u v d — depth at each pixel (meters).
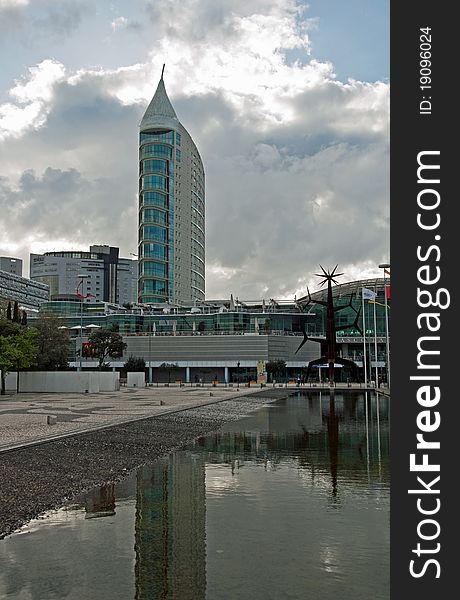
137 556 12.02
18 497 16.31
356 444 27.94
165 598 9.93
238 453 25.48
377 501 16.42
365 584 10.64
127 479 19.77
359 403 59.53
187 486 18.53
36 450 22.98
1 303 101.81
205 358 139.00
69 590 10.31
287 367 140.75
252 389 93.81
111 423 33.06
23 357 76.19
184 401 57.22
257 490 17.88
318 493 17.39
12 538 13.20
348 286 149.00
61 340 104.94
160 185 195.75
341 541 12.97
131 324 149.25
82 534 13.48
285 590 10.27
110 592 10.21
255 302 153.38
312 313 149.62
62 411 43.03
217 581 10.66
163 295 192.50
